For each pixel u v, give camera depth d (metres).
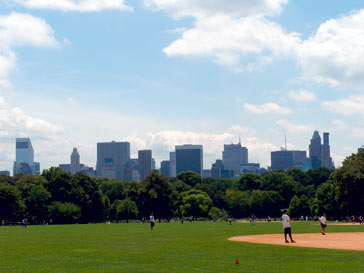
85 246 42.50
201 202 191.88
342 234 61.91
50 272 25.30
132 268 26.72
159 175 190.88
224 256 32.72
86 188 171.62
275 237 55.53
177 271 25.42
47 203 157.88
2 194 140.88
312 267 26.50
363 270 25.27
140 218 187.50
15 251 37.53
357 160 115.06
